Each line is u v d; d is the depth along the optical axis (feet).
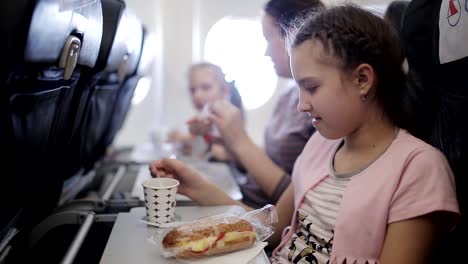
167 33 9.86
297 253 3.05
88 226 2.89
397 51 2.95
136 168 5.83
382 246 2.63
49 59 2.08
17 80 1.97
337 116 2.77
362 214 2.67
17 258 2.96
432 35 3.07
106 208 4.10
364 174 2.81
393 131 2.93
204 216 3.29
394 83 2.89
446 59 2.92
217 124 4.92
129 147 7.34
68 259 2.34
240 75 9.21
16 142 2.26
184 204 3.79
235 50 9.50
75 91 3.14
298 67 2.82
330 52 2.70
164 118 10.26
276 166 4.73
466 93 2.81
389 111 2.92
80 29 2.43
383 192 2.63
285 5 4.31
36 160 2.77
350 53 2.70
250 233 2.70
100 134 4.89
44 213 3.52
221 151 6.49
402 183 2.59
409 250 2.50
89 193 4.95
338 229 2.74
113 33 3.26
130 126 10.12
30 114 2.31
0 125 2.09
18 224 2.98
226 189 4.81
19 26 1.68
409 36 3.29
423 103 3.29
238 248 2.66
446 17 2.93
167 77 10.06
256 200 4.78
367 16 2.95
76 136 3.74
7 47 1.71
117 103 5.11
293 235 3.23
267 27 4.57
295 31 3.14
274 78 9.50
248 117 9.71
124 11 3.47
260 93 9.59
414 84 3.34
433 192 2.49
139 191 4.56
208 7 9.70
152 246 2.75
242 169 6.27
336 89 2.72
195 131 6.40
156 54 9.76
